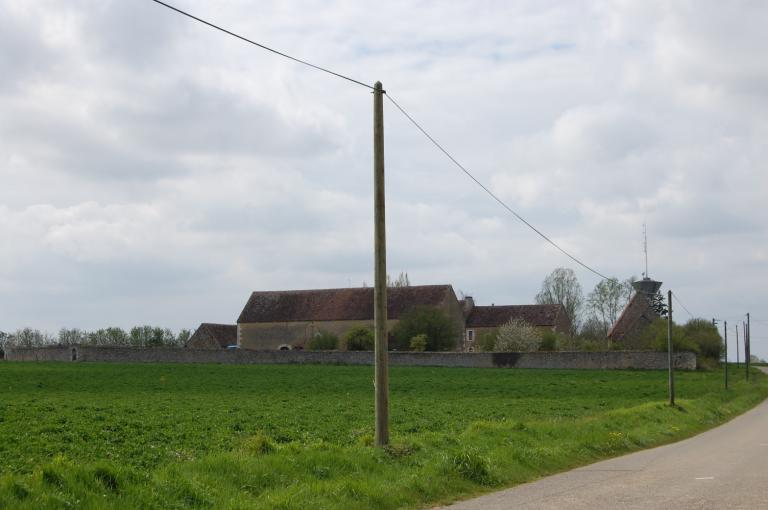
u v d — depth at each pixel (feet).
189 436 81.92
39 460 61.00
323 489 45.24
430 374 240.94
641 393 180.45
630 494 47.29
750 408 171.63
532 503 45.03
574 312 438.81
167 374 223.92
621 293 413.18
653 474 57.82
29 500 34.73
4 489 35.32
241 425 95.45
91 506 35.60
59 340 399.85
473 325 379.14
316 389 179.73
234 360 301.84
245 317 378.73
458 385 197.77
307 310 372.17
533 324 369.09
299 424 99.04
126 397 145.28
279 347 369.50
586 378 228.02
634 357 269.03
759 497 44.98
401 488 47.88
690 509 41.22
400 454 58.29
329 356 295.48
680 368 266.98
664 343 281.95
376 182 61.98
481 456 57.21
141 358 299.17
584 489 50.42
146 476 41.63
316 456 52.80
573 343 314.55
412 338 307.58
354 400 148.15
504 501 46.50
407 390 181.78
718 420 134.92
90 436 78.59
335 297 373.81
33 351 314.55
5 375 203.31
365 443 65.62
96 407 116.78
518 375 238.07
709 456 71.51
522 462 61.98
